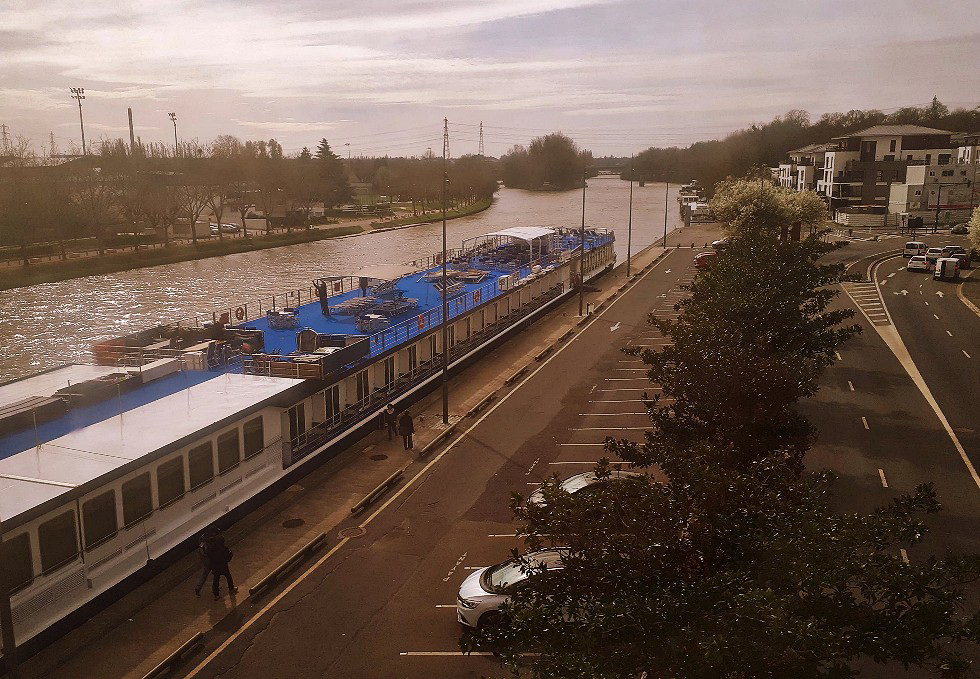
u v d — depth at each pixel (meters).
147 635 18.38
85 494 18.81
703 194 172.50
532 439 32.09
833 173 127.56
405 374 37.88
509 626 11.20
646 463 18.78
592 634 9.72
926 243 97.50
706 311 25.80
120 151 116.19
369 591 20.38
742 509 11.66
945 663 9.60
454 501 26.00
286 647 17.94
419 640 18.14
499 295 50.59
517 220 156.25
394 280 45.47
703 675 9.23
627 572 10.72
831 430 31.77
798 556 9.87
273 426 26.47
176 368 30.38
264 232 128.25
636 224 146.88
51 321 66.00
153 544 21.06
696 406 19.91
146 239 108.12
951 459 28.45
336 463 29.55
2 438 22.95
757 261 31.62
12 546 17.08
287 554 22.44
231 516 24.08
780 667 9.41
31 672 16.89
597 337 52.25
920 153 125.81
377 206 169.25
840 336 28.27
